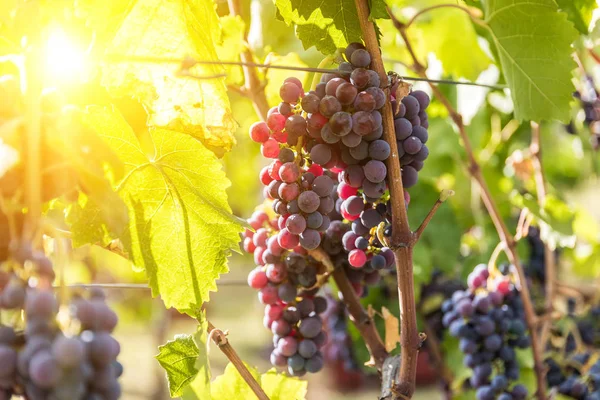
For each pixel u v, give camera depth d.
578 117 1.35
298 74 1.05
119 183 0.85
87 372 0.69
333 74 0.83
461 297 1.12
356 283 0.96
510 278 1.14
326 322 1.23
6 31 0.79
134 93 0.87
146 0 0.87
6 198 0.73
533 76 0.98
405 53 1.34
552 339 1.29
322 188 0.83
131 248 0.85
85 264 1.75
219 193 0.88
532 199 1.16
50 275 0.71
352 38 0.88
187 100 0.89
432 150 1.44
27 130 0.72
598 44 1.20
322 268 0.93
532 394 1.16
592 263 1.58
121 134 0.85
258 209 0.95
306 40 0.89
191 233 0.88
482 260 1.42
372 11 0.83
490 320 1.09
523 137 1.56
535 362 1.11
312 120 0.81
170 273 0.88
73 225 0.82
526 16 0.96
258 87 1.03
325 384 2.74
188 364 0.87
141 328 3.44
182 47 0.89
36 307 0.69
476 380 1.10
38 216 0.72
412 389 0.85
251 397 0.93
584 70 1.26
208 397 0.83
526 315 1.12
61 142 0.74
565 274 1.83
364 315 0.95
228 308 4.09
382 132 0.82
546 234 1.20
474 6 1.04
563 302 1.46
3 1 0.78
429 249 1.36
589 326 1.33
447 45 1.25
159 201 0.87
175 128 0.88
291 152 0.83
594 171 1.74
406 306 0.84
